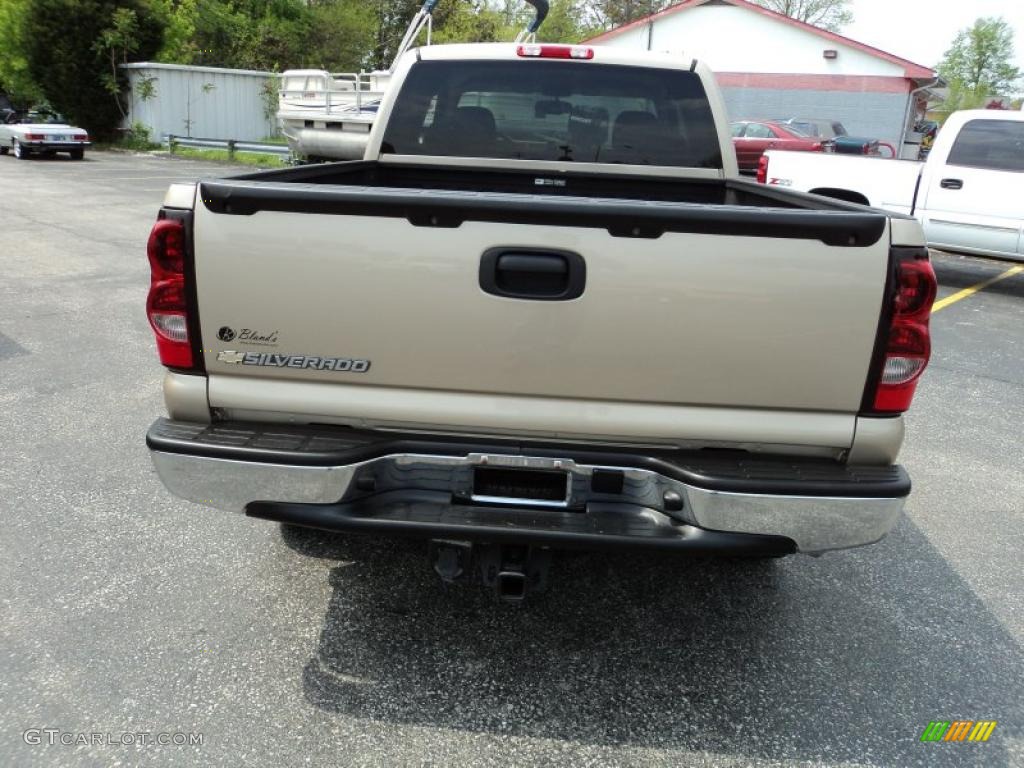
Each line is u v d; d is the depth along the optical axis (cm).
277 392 254
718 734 256
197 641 290
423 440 253
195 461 247
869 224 230
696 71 415
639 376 242
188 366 254
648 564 356
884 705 271
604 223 231
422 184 437
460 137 428
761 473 239
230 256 242
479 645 295
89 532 360
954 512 421
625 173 428
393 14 4153
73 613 302
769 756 247
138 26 2856
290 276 242
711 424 246
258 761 238
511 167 431
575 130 425
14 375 560
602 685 276
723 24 2789
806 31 2697
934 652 301
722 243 232
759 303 234
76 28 2766
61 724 248
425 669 280
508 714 261
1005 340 784
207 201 240
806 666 290
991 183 956
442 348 244
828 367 239
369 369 249
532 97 420
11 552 341
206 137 2922
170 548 350
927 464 484
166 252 245
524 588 257
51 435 462
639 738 253
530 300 237
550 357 242
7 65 3017
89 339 648
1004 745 255
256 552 350
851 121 2728
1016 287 1070
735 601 330
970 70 6544
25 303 755
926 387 632
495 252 235
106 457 436
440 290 239
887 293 234
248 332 249
